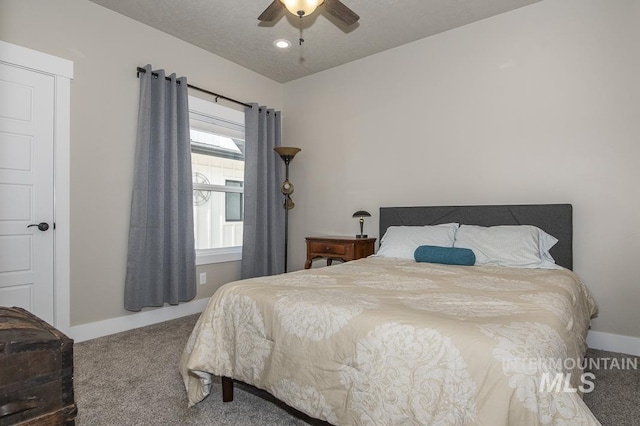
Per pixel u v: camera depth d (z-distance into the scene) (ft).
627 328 8.38
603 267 8.62
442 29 10.79
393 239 10.34
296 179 14.70
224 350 5.81
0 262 8.00
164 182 10.54
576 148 8.95
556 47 9.21
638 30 8.24
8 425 3.22
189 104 11.57
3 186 8.04
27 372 3.32
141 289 9.98
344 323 4.54
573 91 8.99
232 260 13.11
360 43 11.64
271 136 14.11
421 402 3.76
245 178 13.10
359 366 4.28
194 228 12.19
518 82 9.73
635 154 8.27
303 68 13.58
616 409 5.94
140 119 10.00
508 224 9.58
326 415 4.50
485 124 10.25
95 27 9.41
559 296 5.44
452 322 4.03
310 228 14.24
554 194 9.23
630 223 8.33
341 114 13.30
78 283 9.12
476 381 3.50
